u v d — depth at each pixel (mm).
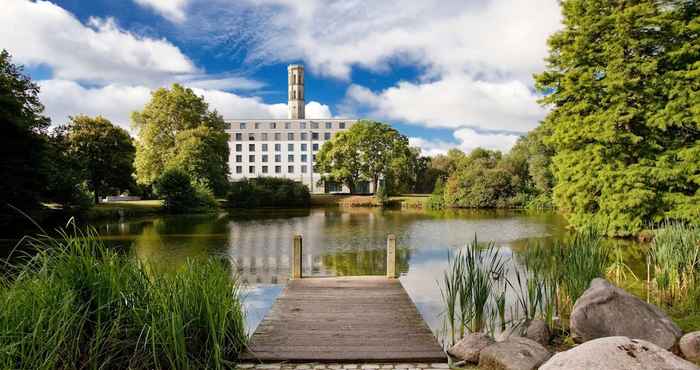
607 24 14930
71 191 21641
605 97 15086
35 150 18547
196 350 3879
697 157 13633
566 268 6246
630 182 14523
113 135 32656
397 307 5980
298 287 7188
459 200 40875
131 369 3455
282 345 4539
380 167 51219
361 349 4438
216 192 40062
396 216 30875
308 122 79062
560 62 16406
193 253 13492
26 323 3225
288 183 46844
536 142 37000
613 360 3082
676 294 6652
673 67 14469
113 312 3682
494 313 5910
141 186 38125
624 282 8023
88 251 3781
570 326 4812
